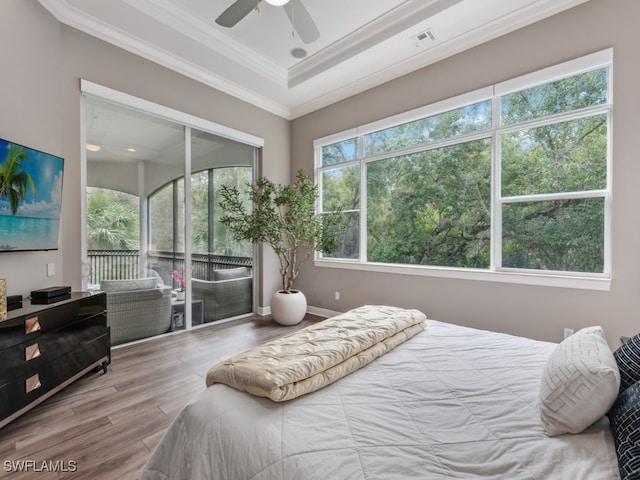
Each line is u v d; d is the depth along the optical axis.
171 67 3.47
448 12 2.74
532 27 2.76
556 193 2.71
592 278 2.49
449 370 1.42
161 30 2.98
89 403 2.14
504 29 2.88
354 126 4.16
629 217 2.36
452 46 3.17
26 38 2.39
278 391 1.10
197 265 3.92
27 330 1.90
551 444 0.91
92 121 2.99
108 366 2.74
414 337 1.90
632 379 1.11
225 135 4.10
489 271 3.02
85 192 2.93
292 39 3.32
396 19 2.98
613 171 2.42
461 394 1.21
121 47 3.08
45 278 2.57
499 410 1.10
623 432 0.85
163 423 1.92
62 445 1.71
